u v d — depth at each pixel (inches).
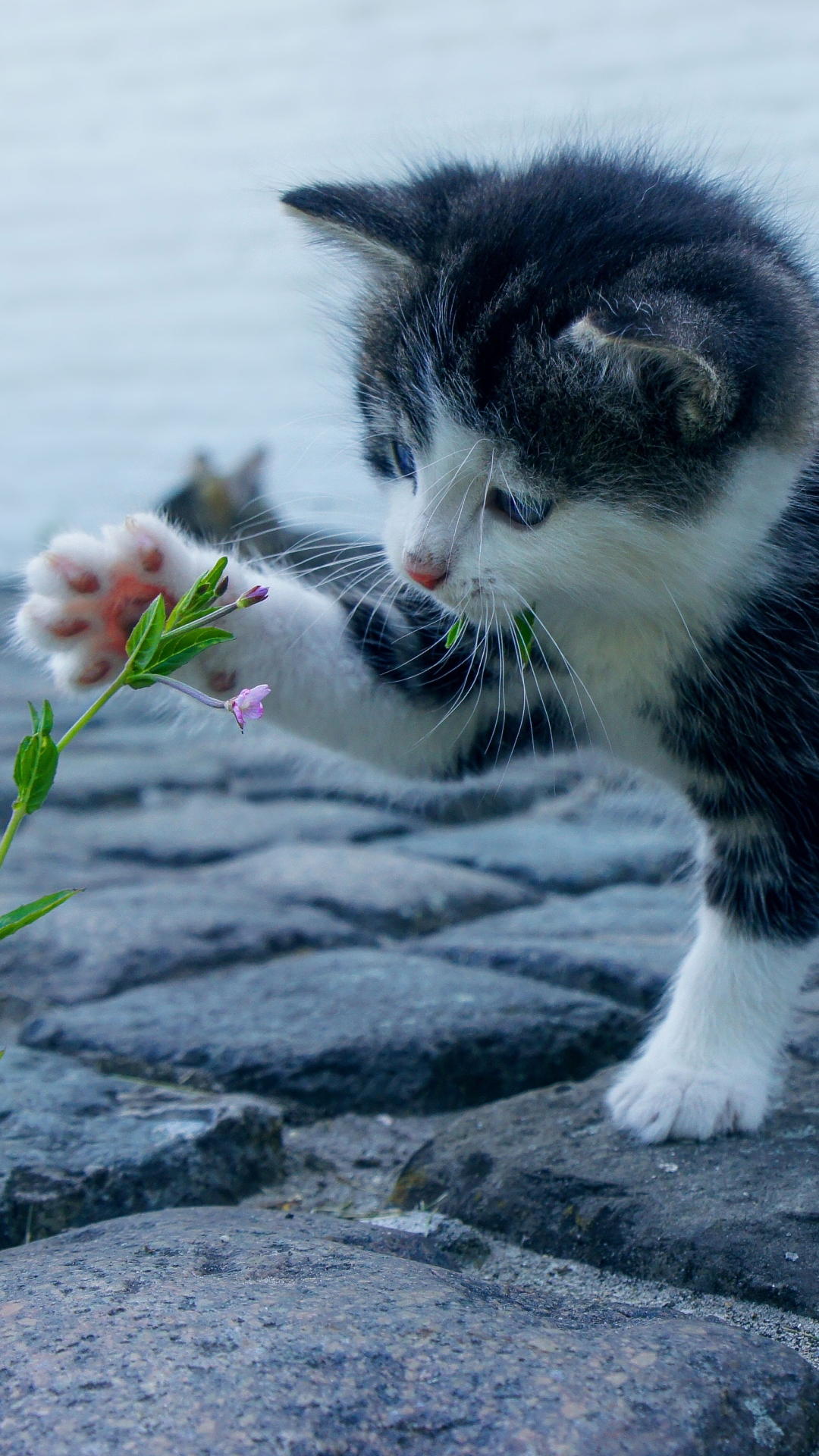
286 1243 18.2
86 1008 22.2
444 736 22.0
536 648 21.3
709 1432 16.8
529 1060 21.4
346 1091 21.0
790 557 20.8
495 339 20.3
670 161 22.2
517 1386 16.8
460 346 20.4
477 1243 19.3
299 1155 20.4
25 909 17.6
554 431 20.1
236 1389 16.7
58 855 26.8
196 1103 20.3
